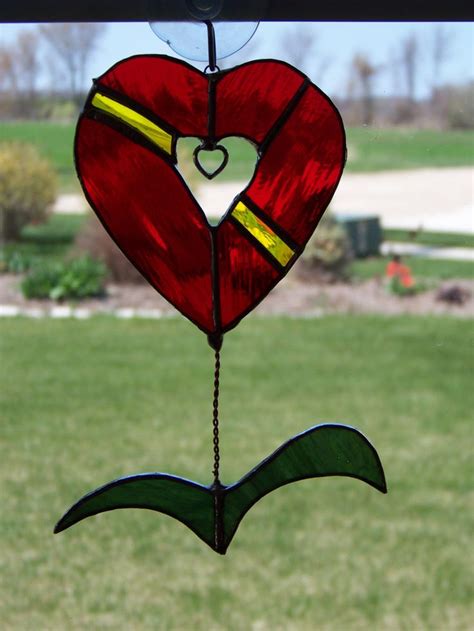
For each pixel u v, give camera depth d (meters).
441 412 7.20
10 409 7.24
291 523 5.36
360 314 10.44
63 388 7.77
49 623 4.29
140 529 5.27
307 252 11.81
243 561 4.91
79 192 18.23
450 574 4.72
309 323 10.04
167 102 1.59
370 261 13.25
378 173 21.95
